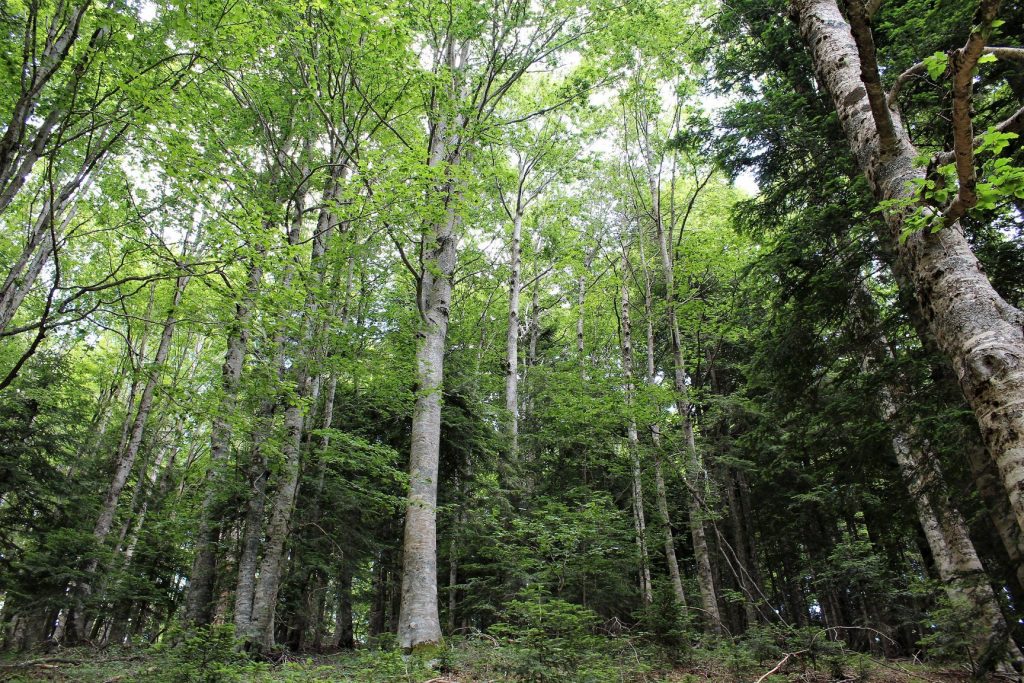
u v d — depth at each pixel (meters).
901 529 9.59
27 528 14.81
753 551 18.20
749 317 14.63
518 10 12.47
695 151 14.95
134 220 8.79
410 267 11.05
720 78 12.45
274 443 9.92
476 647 9.12
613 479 19.23
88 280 15.80
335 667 8.89
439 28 12.06
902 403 8.30
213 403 9.54
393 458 11.52
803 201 11.07
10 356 16.69
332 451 11.16
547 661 7.02
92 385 25.27
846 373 8.98
